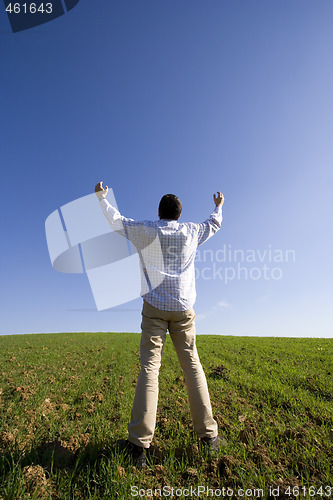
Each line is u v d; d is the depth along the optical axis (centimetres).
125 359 936
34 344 1478
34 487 212
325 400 470
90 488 223
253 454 272
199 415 289
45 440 304
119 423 356
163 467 247
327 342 1350
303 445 288
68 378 654
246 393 517
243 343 1423
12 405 431
